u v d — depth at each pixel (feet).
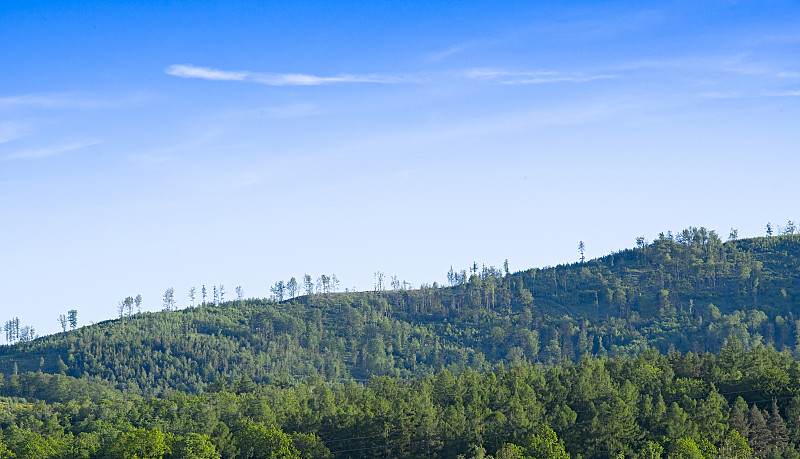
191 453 505.66
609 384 591.37
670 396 579.07
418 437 520.83
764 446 505.25
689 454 468.34
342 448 534.37
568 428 522.88
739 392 577.02
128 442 515.09
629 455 498.28
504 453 465.47
